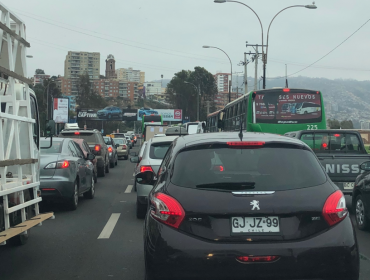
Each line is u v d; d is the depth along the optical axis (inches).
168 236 149.2
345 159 392.5
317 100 729.6
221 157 169.5
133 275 215.5
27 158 240.8
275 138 178.7
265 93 729.6
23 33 240.5
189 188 156.7
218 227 149.1
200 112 3934.5
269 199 151.4
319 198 153.6
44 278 211.8
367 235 307.4
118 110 3390.7
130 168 954.7
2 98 215.3
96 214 386.9
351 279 149.3
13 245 275.1
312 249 145.9
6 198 211.8
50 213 269.3
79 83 4121.6
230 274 145.1
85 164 459.2
